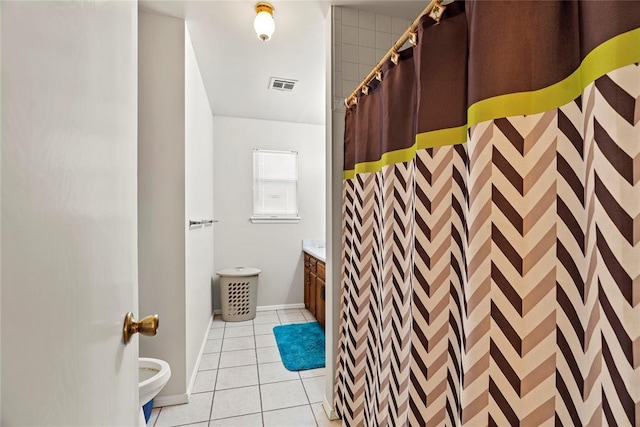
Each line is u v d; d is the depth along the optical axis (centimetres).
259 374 230
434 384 94
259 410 188
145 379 167
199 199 261
